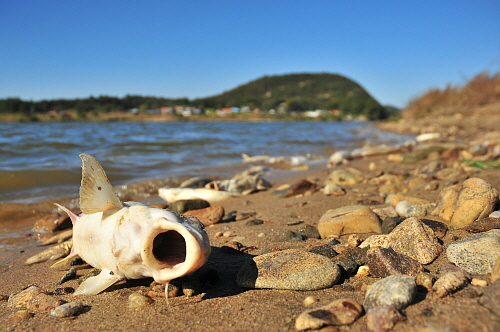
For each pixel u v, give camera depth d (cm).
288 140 392
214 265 67
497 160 164
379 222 79
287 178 182
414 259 58
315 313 44
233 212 112
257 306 50
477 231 67
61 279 66
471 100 616
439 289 46
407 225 64
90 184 55
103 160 213
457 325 39
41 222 108
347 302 46
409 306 44
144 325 48
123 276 55
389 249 58
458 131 382
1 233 105
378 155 259
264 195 140
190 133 482
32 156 226
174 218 51
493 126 384
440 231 68
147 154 251
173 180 169
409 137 439
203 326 47
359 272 58
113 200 56
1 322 52
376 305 45
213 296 55
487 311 41
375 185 138
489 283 49
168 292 55
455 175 126
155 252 52
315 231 81
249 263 59
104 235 55
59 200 132
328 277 55
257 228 91
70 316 52
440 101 709
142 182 162
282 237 80
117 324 49
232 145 326
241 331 45
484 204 71
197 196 133
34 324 50
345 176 146
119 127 704
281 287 54
